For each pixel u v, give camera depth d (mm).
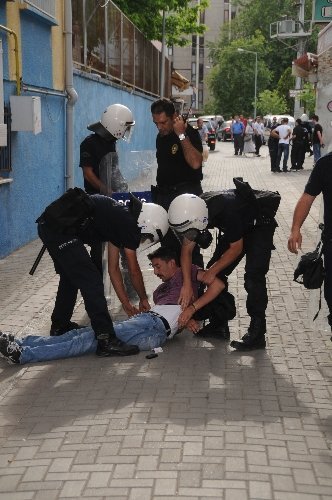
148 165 6320
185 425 3828
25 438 3723
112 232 5004
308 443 3625
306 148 22516
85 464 3406
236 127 31125
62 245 4863
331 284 4445
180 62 95938
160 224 5129
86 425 3854
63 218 4801
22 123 8211
